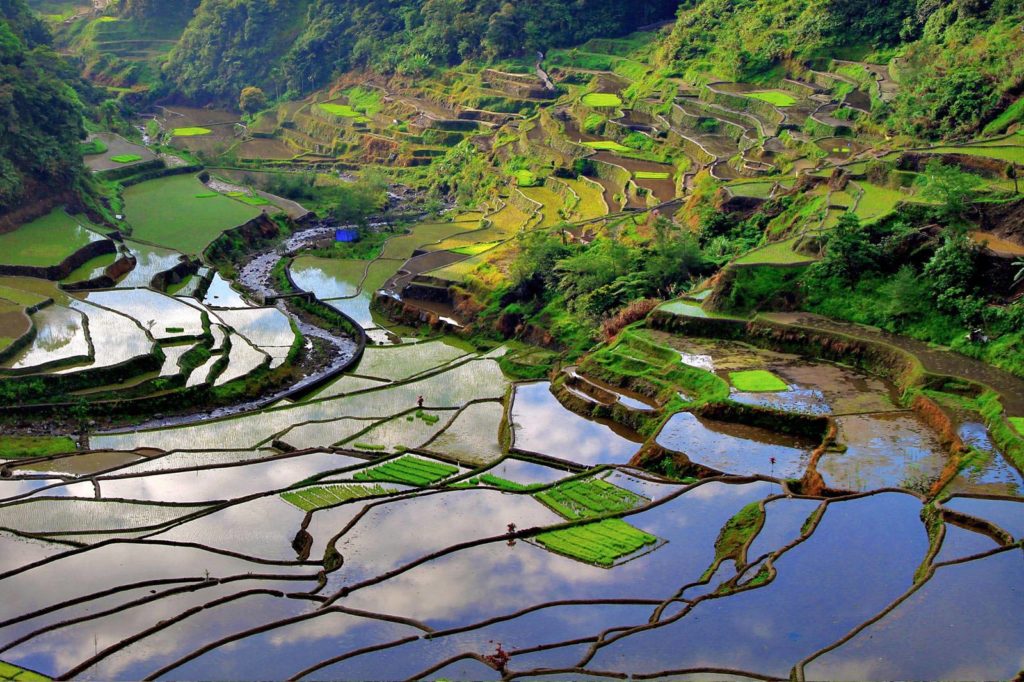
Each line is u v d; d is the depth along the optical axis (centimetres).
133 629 3575
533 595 3703
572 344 6750
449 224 10538
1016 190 6353
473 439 5434
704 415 5178
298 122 15375
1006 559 3622
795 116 10238
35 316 7050
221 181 11806
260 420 5800
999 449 4469
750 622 3412
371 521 4322
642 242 7831
